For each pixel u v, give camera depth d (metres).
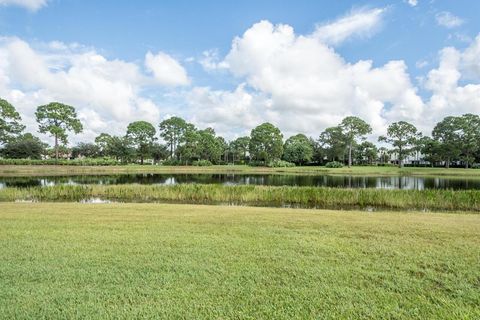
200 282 3.97
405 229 6.80
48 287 3.77
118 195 17.95
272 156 72.44
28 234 6.21
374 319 3.15
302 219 8.04
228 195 17.23
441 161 70.62
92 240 5.79
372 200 16.03
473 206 14.77
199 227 6.97
